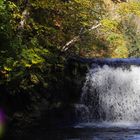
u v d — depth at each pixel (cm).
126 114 2147
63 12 2078
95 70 2172
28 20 1664
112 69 2197
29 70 1647
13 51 1309
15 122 1647
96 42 3028
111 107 2145
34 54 1433
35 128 1703
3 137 1452
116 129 1720
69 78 2067
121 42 4147
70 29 2277
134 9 2180
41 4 1750
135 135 1535
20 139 1423
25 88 1620
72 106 2014
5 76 1448
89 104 2102
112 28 2186
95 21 2303
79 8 2062
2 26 1233
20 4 1638
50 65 1845
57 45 2095
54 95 1944
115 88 2173
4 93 1634
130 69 2209
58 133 1587
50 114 1881
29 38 1619
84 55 3077
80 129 1719
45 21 1941
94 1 2228
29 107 1769
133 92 2180
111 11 2355
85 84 2123
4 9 1226
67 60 2127
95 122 2017
